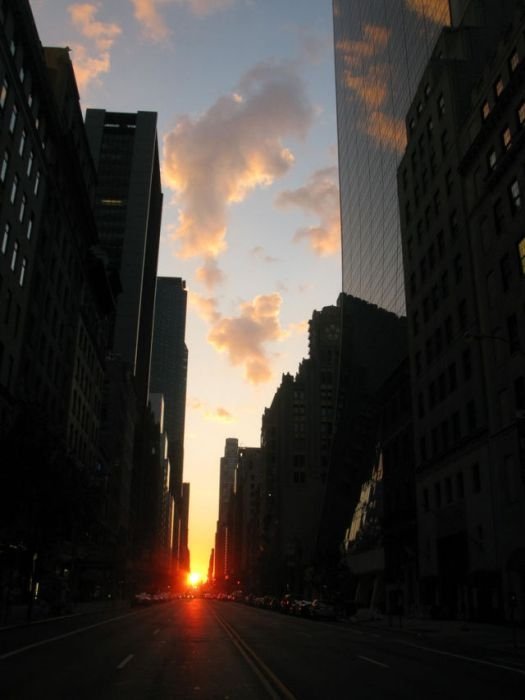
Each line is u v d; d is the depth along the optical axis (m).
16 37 44.81
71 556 68.81
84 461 76.06
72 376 67.62
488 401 43.44
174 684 13.33
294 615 60.06
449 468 50.56
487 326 44.31
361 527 82.62
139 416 158.00
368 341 88.19
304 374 169.88
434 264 56.59
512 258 40.91
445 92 55.22
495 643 26.95
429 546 53.41
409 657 20.42
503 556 40.09
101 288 79.62
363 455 85.62
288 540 143.88
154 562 173.25
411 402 62.62
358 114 109.56
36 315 53.31
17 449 35.06
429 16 70.19
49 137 54.97
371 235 93.12
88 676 14.18
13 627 29.56
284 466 155.12
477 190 47.22
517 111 41.34
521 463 30.91
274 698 11.77
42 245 55.38
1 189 43.09
